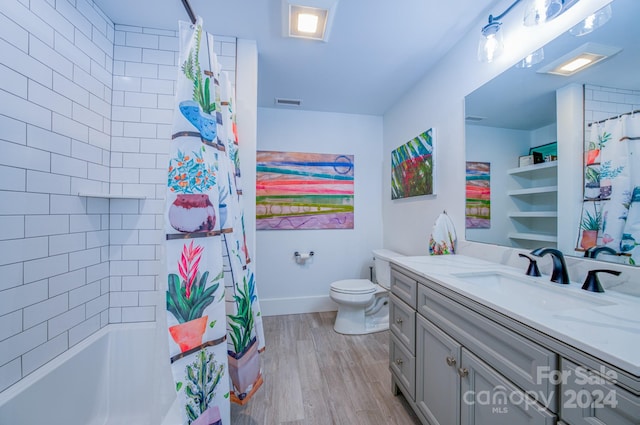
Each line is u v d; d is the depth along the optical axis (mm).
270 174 2732
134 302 1555
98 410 1369
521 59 1245
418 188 2119
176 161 1010
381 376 1689
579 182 1001
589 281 896
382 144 2971
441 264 1365
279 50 1786
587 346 552
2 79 965
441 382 1078
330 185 2854
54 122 1180
